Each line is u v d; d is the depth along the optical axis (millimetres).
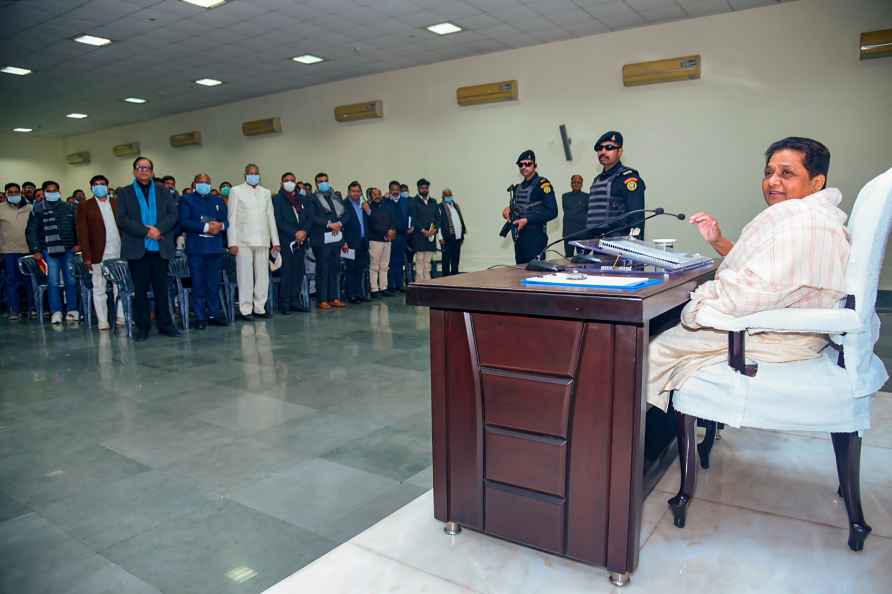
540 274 1831
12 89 10250
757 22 6930
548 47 8266
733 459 2223
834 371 1510
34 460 2506
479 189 9156
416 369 3895
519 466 1546
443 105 9297
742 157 7191
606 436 1418
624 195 3344
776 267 1412
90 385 3697
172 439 2715
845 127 6629
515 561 1585
